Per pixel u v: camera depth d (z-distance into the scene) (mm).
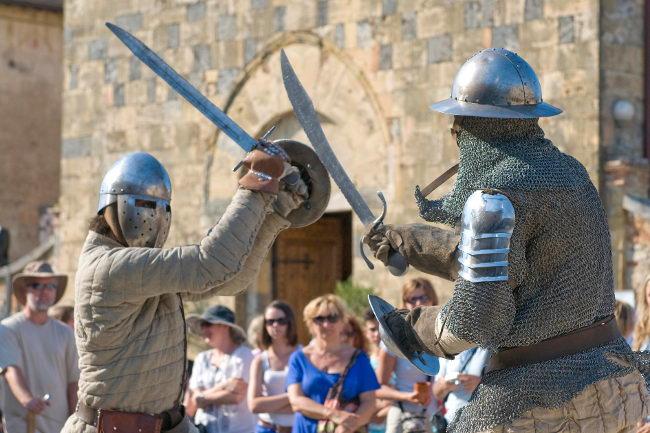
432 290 15336
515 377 7832
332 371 14336
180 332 9375
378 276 24609
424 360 8078
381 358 15000
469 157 8070
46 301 15609
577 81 22109
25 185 42531
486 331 7414
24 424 15414
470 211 7484
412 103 24453
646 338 13570
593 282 7855
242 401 15828
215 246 8828
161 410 9211
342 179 8914
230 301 27312
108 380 9039
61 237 30719
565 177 7871
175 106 28641
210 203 27969
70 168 30594
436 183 8914
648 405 8281
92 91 30234
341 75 25656
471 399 8094
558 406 7754
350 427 13984
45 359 15555
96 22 30172
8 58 42125
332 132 25891
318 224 28594
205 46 28000
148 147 29141
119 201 9180
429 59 24203
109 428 9039
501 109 7875
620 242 21516
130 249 9000
